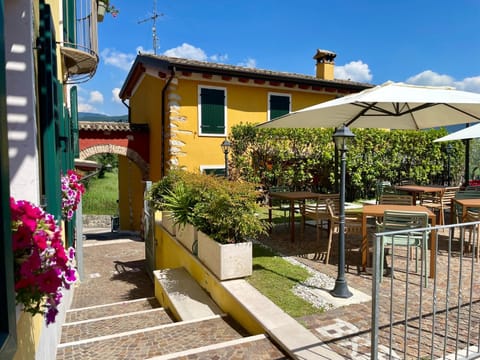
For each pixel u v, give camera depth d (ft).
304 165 40.93
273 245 21.63
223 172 41.91
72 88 26.35
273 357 10.08
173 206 22.08
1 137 4.85
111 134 44.55
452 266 17.16
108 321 16.94
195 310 15.60
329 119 23.45
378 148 41.32
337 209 20.67
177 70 38.29
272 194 24.93
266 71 45.91
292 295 13.80
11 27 9.25
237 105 42.91
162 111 41.19
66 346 12.37
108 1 28.43
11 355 4.94
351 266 17.44
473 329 10.93
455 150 45.14
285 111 45.78
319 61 53.26
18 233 6.30
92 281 29.78
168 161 39.96
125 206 56.75
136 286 28.45
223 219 16.35
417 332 10.77
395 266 17.15
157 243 29.37
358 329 11.03
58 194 13.76
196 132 40.68
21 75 9.39
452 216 24.53
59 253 6.78
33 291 6.36
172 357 10.12
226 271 15.56
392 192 29.58
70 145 22.74
